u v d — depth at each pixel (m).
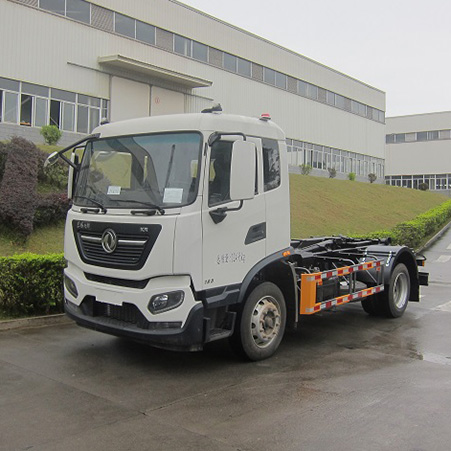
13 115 25.25
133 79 31.03
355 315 9.07
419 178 71.19
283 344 7.06
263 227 6.15
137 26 31.55
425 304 10.13
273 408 4.74
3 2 24.70
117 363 6.02
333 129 50.44
